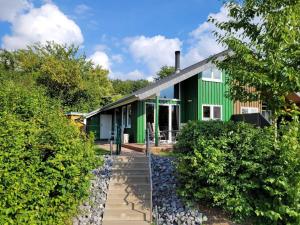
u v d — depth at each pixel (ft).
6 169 14.01
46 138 17.01
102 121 77.82
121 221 20.98
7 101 25.72
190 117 57.26
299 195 18.51
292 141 19.39
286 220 19.30
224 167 21.01
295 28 21.34
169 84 45.57
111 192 24.58
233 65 23.25
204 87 55.88
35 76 90.58
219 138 21.94
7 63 104.17
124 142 55.77
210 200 22.13
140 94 43.70
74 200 18.33
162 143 50.75
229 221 20.59
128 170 28.40
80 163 18.11
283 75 20.61
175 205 22.49
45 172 16.19
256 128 22.85
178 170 23.44
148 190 24.91
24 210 14.93
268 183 20.21
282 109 23.81
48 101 33.12
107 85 118.42
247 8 23.97
